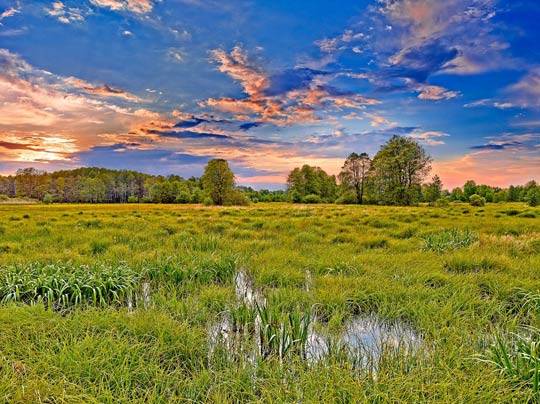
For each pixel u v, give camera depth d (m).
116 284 5.04
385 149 50.12
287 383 2.69
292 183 70.88
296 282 5.63
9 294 4.46
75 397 2.38
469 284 5.14
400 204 46.16
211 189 53.09
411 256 7.26
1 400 2.34
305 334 3.45
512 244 8.25
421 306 4.31
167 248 8.25
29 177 103.56
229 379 2.72
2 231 11.37
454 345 3.18
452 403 2.31
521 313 4.19
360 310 4.49
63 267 5.63
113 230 11.33
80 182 100.31
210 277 5.86
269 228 12.49
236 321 3.96
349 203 60.16
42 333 3.39
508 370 2.67
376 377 2.68
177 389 2.66
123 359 2.92
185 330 3.53
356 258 7.00
